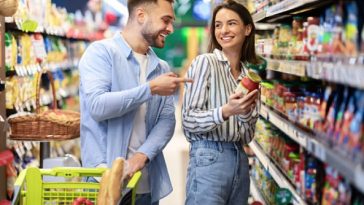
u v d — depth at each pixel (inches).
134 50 126.7
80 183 114.0
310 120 114.7
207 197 123.1
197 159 124.6
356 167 71.5
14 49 199.2
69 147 285.4
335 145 87.0
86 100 121.0
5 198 184.4
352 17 84.4
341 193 86.7
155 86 117.5
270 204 172.4
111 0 428.8
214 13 134.0
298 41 131.3
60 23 286.4
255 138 210.2
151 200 131.2
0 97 174.9
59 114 165.9
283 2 135.6
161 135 127.0
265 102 185.3
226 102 125.2
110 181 105.3
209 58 125.8
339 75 81.4
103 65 122.4
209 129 119.6
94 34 394.9
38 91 169.5
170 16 125.0
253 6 203.9
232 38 128.9
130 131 124.6
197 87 123.3
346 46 85.6
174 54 586.9
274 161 165.2
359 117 77.6
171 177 272.8
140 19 124.4
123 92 118.0
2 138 175.9
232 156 125.0
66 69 325.1
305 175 120.0
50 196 114.3
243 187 128.1
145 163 122.1
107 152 123.4
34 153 225.5
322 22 107.1
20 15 202.2
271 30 225.0
